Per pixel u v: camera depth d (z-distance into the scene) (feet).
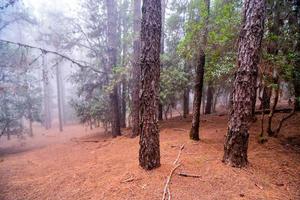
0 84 39.65
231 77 22.66
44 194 14.55
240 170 15.10
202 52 21.81
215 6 22.91
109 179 15.16
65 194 14.14
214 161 16.65
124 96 43.68
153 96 14.69
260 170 15.49
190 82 38.19
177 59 38.45
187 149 20.33
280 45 21.07
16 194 14.93
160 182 13.51
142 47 14.48
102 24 39.65
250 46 14.87
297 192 12.99
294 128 25.31
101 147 29.45
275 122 28.53
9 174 20.01
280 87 23.52
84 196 13.41
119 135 36.63
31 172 20.49
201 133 27.12
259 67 20.77
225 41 20.25
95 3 39.91
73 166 21.11
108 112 42.06
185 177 14.11
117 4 43.73
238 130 15.43
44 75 37.45
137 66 31.55
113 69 31.91
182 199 11.77
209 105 47.39
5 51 40.06
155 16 14.16
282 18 22.53
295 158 18.26
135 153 21.67
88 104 43.98
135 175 14.65
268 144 21.48
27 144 50.55
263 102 24.17
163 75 35.24
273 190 12.94
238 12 20.83
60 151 31.07
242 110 15.29
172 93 37.11
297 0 22.71
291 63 20.11
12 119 44.45
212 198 11.84
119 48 41.73
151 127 14.92
